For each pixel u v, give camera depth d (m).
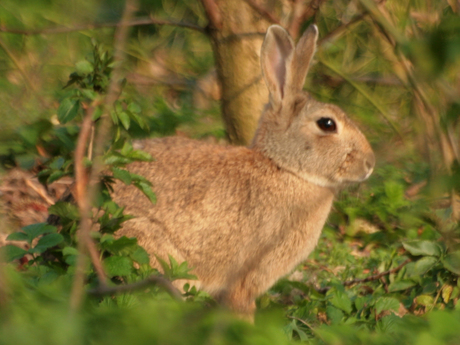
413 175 13.45
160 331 2.76
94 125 7.76
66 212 6.99
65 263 6.95
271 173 9.24
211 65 19.08
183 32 18.84
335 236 12.42
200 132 14.70
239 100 12.30
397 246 11.73
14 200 10.98
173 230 8.97
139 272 7.38
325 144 9.05
